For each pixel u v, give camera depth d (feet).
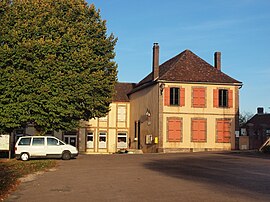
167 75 136.26
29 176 60.80
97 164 82.33
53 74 95.14
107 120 171.42
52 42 95.09
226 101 139.74
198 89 137.80
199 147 135.85
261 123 184.44
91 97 101.76
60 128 102.68
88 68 101.96
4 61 92.02
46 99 94.48
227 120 138.92
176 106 135.44
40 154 96.84
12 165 78.64
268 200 38.47
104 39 109.29
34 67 93.40
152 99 142.00
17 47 92.02
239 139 141.28
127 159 96.17
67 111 96.48
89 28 106.22
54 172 66.64
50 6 101.50
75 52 98.37
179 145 134.41
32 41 92.79
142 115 153.38
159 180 54.60
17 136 150.61
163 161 88.38
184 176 59.16
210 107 138.00
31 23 96.27
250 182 51.85
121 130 172.24
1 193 42.78
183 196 41.09
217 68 150.71
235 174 61.26
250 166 74.28
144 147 148.36
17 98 93.09
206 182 52.11
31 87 93.09
